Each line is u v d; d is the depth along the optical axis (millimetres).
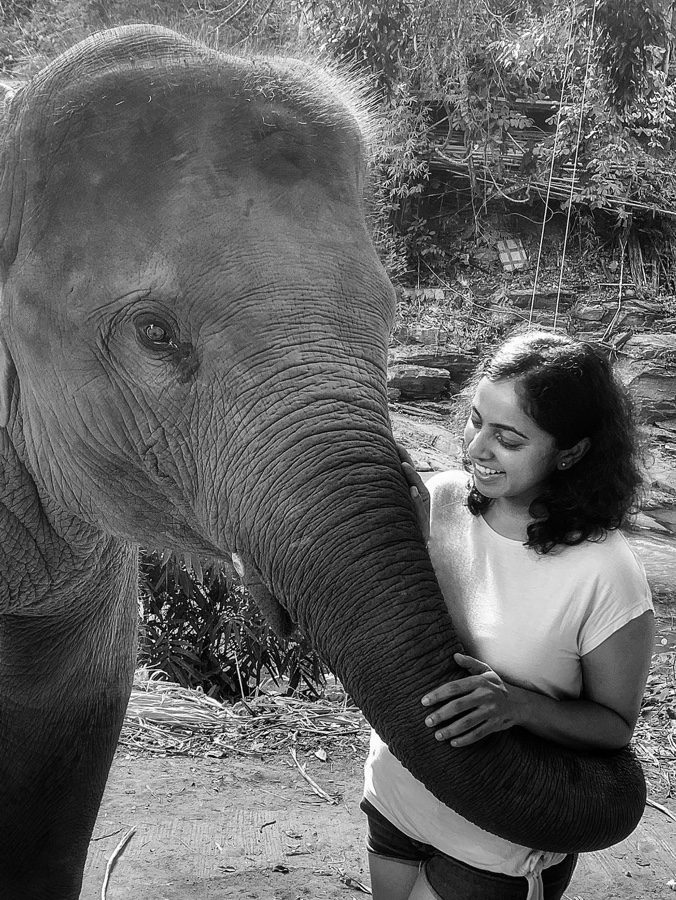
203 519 2088
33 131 2133
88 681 2834
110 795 4105
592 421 1999
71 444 2215
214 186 2002
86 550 2592
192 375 2025
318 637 1840
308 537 1868
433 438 15945
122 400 2102
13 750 2791
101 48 2166
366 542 1826
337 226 2059
